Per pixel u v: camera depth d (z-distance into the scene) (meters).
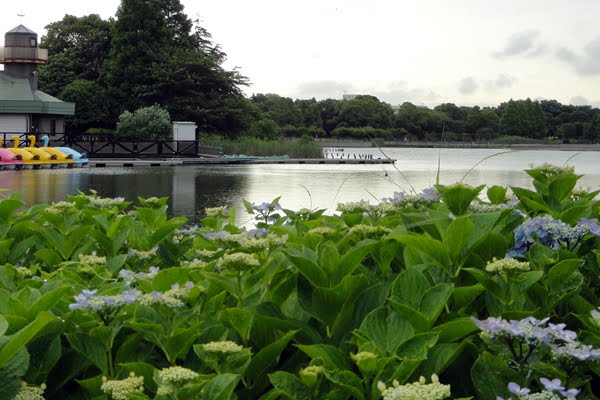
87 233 2.96
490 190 3.20
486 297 1.87
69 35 63.06
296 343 1.76
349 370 1.59
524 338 1.45
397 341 1.60
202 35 62.69
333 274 1.86
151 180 22.58
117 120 55.00
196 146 40.22
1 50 42.25
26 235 3.03
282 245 2.13
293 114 84.31
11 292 2.13
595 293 2.25
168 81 53.09
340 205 3.09
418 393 1.19
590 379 1.57
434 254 1.98
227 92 56.69
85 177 23.67
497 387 1.49
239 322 1.71
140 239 2.95
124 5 55.97
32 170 27.83
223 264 1.86
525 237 2.25
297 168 32.00
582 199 2.91
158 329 1.62
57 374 1.63
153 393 1.61
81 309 1.71
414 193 3.23
